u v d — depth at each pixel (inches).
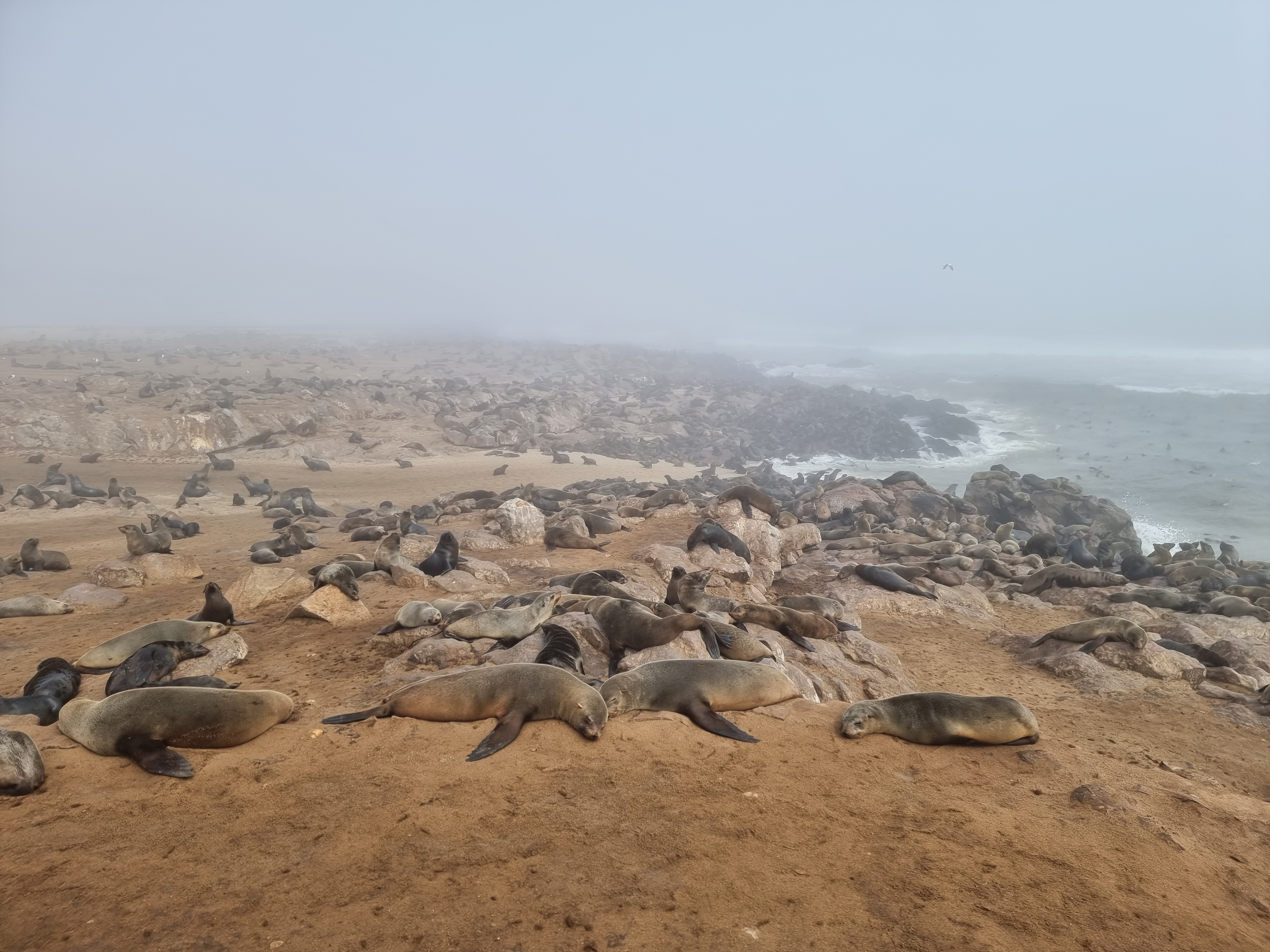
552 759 225.3
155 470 1497.3
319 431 1914.4
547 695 250.7
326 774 213.8
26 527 990.4
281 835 183.2
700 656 342.6
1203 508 1608.0
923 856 185.9
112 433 1616.6
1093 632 507.2
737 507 755.4
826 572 699.4
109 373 2224.4
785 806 207.0
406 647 370.0
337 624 415.5
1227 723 419.2
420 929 151.0
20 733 205.6
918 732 256.4
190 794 200.8
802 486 1806.1
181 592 563.2
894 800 215.6
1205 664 514.6
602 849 181.2
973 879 177.0
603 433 2331.4
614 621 363.9
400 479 1579.7
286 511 1127.0
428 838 183.0
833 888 170.4
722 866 176.6
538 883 166.7
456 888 164.1
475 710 250.2
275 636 394.6
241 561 706.8
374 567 531.2
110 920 151.6
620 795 207.6
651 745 237.5
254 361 3078.2
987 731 256.8
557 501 1149.7
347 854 175.6
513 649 335.0
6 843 175.6
